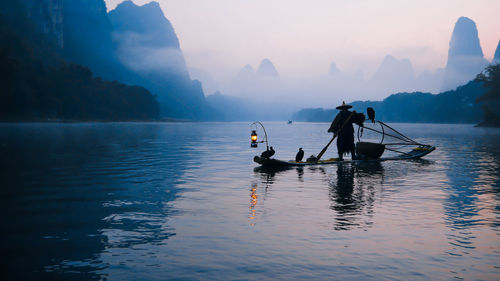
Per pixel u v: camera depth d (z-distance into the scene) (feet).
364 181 29.55
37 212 19.06
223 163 43.24
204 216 18.19
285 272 11.29
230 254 12.84
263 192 24.75
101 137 104.99
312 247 13.56
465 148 70.08
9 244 13.93
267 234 15.16
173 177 31.86
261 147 71.00
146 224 16.74
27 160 45.29
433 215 18.45
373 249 13.37
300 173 34.47
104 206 20.51
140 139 98.63
